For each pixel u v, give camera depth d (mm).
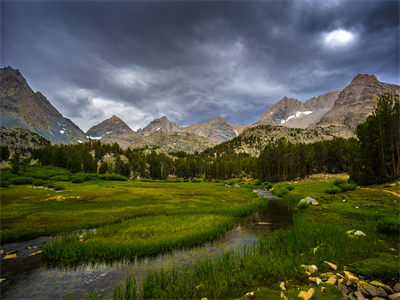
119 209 30094
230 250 14086
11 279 10711
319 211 26031
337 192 40531
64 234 19062
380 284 8492
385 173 39625
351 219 20672
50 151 155875
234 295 8406
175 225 20844
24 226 20719
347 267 10391
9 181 68062
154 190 62031
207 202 37500
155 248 14602
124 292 9016
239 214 26797
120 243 15312
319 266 10656
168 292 8617
